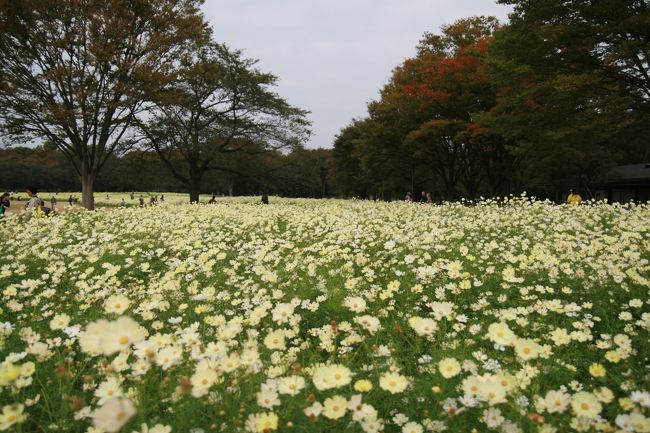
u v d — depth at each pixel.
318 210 13.15
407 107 22.12
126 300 2.55
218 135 27.98
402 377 2.04
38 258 6.48
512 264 5.27
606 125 15.64
